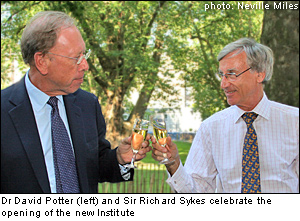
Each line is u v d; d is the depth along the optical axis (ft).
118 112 51.90
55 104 6.19
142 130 6.65
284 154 7.86
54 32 5.68
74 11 34.81
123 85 51.29
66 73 5.82
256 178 7.79
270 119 7.97
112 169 6.92
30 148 5.65
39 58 5.74
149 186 22.20
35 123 5.85
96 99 7.02
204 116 66.23
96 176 6.58
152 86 49.21
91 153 6.41
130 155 6.85
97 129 6.91
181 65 53.31
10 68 49.37
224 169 8.09
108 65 48.88
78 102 6.61
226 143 8.15
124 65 47.14
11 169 5.55
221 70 7.78
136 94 85.51
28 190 5.66
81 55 5.91
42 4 43.29
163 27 49.16
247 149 7.91
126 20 45.42
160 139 6.91
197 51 54.39
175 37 51.16
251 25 49.32
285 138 7.91
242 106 8.00
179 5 46.78
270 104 8.11
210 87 53.11
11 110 5.71
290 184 7.81
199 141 8.45
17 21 44.65
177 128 94.73
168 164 7.54
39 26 5.69
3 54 47.32
